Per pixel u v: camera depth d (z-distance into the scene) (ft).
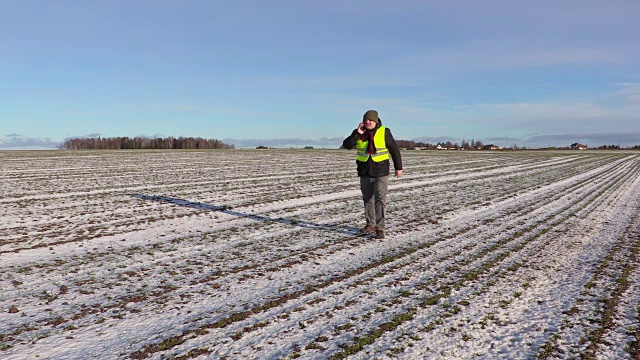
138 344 11.28
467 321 13.01
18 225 27.76
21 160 104.58
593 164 123.44
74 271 17.85
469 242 24.03
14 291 15.38
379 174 24.47
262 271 18.01
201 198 42.06
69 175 67.21
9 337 11.66
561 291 15.90
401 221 30.40
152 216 31.71
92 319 12.93
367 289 15.83
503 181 65.51
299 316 13.23
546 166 109.91
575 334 12.17
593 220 32.19
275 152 181.57
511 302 14.69
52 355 10.67
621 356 10.88
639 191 53.57
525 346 11.43
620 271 18.62
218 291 15.49
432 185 57.31
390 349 11.13
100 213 32.78
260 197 43.11
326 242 23.57
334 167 91.61
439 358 10.70
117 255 20.54
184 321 12.81
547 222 31.04
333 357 10.64
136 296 14.88
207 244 22.97
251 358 10.56
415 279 17.10
